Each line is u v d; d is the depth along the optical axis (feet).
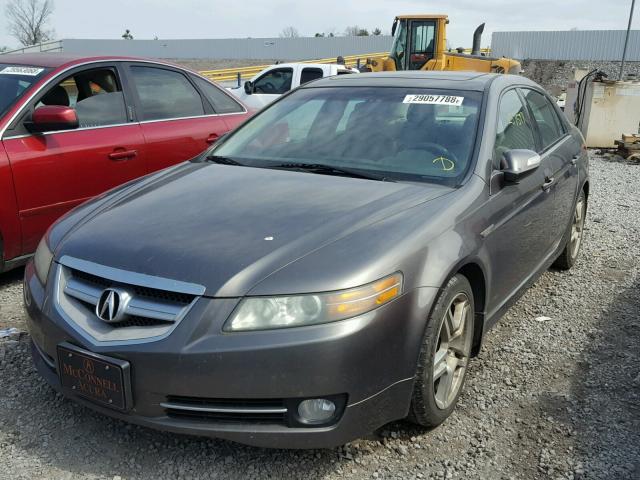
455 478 8.30
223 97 19.56
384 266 7.88
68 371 8.18
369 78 13.44
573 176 15.01
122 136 16.10
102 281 8.21
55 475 8.11
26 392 10.02
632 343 12.45
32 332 8.87
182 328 7.47
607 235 20.58
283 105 13.34
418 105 11.95
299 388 7.41
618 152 38.75
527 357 11.82
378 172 10.66
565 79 128.47
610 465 8.58
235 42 174.09
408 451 8.83
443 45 53.42
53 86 15.12
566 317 13.75
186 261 7.91
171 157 17.25
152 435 9.02
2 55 17.54
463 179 10.26
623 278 16.33
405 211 9.10
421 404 8.64
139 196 10.21
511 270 11.25
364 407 7.81
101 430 9.11
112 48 178.50
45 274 8.87
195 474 8.23
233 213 9.09
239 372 7.32
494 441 9.11
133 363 7.57
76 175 15.01
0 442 8.75
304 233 8.37
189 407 7.60
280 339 7.32
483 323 10.23
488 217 10.02
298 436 7.64
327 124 12.16
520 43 147.84
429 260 8.45
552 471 8.46
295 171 10.96
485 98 11.80
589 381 10.90
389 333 7.84
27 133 14.37
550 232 13.66
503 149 11.46
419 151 10.95
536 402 10.20
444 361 9.22
